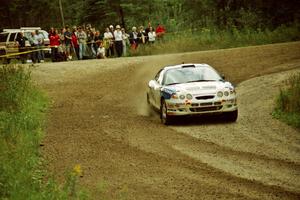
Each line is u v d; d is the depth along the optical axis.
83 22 72.38
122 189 14.66
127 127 23.36
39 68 42.84
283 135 20.84
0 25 87.44
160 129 22.83
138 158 17.98
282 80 33.53
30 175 14.69
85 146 19.75
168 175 15.98
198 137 21.00
